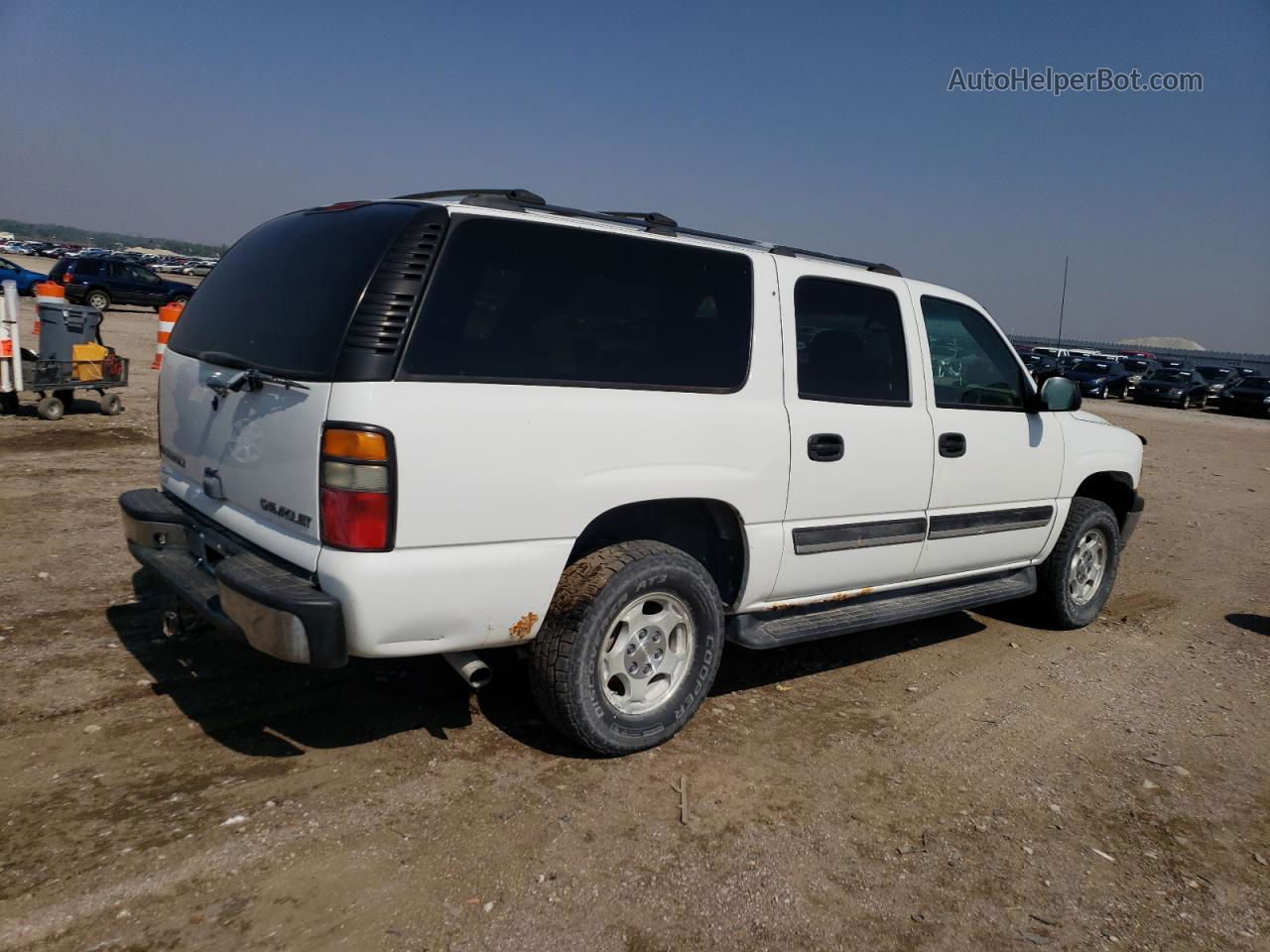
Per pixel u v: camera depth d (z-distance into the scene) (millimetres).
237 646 4391
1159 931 2910
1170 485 12961
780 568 4035
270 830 2977
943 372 4789
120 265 28891
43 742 3410
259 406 3205
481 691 4121
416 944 2527
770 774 3656
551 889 2811
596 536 3768
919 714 4395
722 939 2668
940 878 3074
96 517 6391
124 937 2459
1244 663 5555
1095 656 5469
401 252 3018
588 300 3416
